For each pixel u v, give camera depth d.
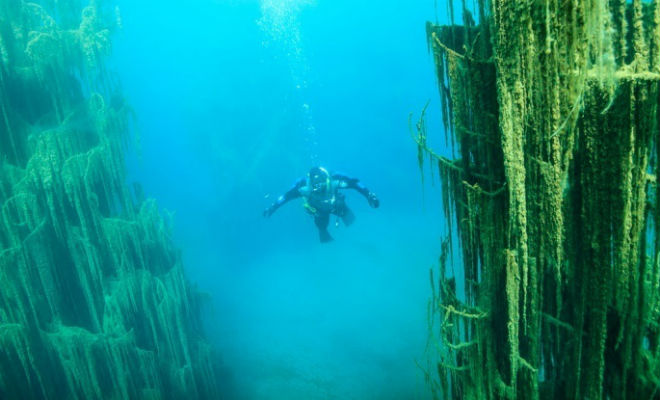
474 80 1.78
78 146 6.00
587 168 1.53
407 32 30.16
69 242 5.87
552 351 2.05
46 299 5.78
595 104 1.42
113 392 6.18
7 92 5.64
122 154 6.63
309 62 30.91
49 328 5.78
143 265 6.70
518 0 1.38
